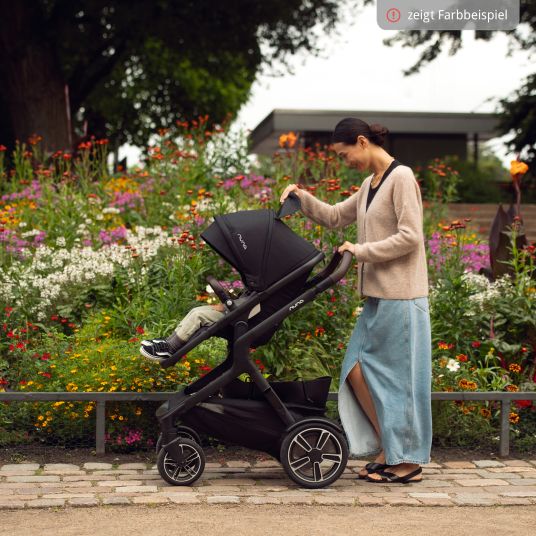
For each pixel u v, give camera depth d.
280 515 3.77
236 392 4.43
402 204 4.27
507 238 6.69
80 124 27.53
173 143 10.02
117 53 19.89
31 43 16.53
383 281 4.34
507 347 5.71
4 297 6.23
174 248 6.57
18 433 5.18
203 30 18.39
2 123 20.06
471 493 4.23
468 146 28.48
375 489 4.29
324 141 25.39
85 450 5.04
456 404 5.43
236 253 4.20
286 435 4.28
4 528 3.52
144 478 4.44
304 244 4.29
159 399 4.87
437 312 5.90
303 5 19.38
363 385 4.43
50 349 5.55
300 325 5.49
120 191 9.31
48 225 7.88
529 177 20.06
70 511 3.79
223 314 4.30
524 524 3.69
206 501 3.96
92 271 6.51
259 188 8.41
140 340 5.34
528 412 5.55
